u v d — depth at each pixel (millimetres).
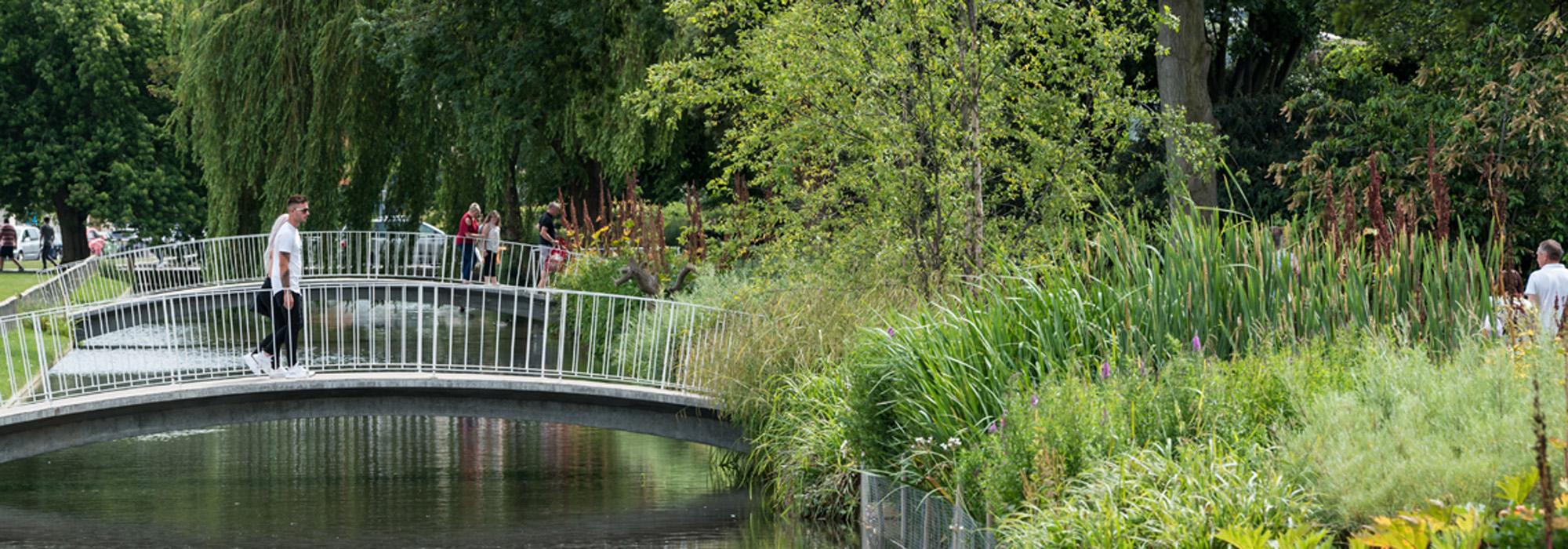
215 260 27250
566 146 26875
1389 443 5559
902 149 11961
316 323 29594
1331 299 8000
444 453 15258
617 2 25781
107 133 46781
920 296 10750
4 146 45938
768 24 12977
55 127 47062
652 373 13578
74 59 46031
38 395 14711
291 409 13164
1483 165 14742
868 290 12094
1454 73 15516
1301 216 17266
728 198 21250
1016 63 12766
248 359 13328
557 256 24266
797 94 12414
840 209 12867
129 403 12422
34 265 46500
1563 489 4441
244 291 19031
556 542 9945
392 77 28594
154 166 47781
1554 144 14516
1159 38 19031
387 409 13336
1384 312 7988
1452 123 14961
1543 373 5953
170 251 28219
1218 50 24984
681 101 13672
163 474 13742
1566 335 6070
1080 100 12898
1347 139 16328
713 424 12992
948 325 8852
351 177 28875
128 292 25062
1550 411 5512
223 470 13984
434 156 29453
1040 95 12453
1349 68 17906
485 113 26188
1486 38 14492
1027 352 8383
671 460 14523
